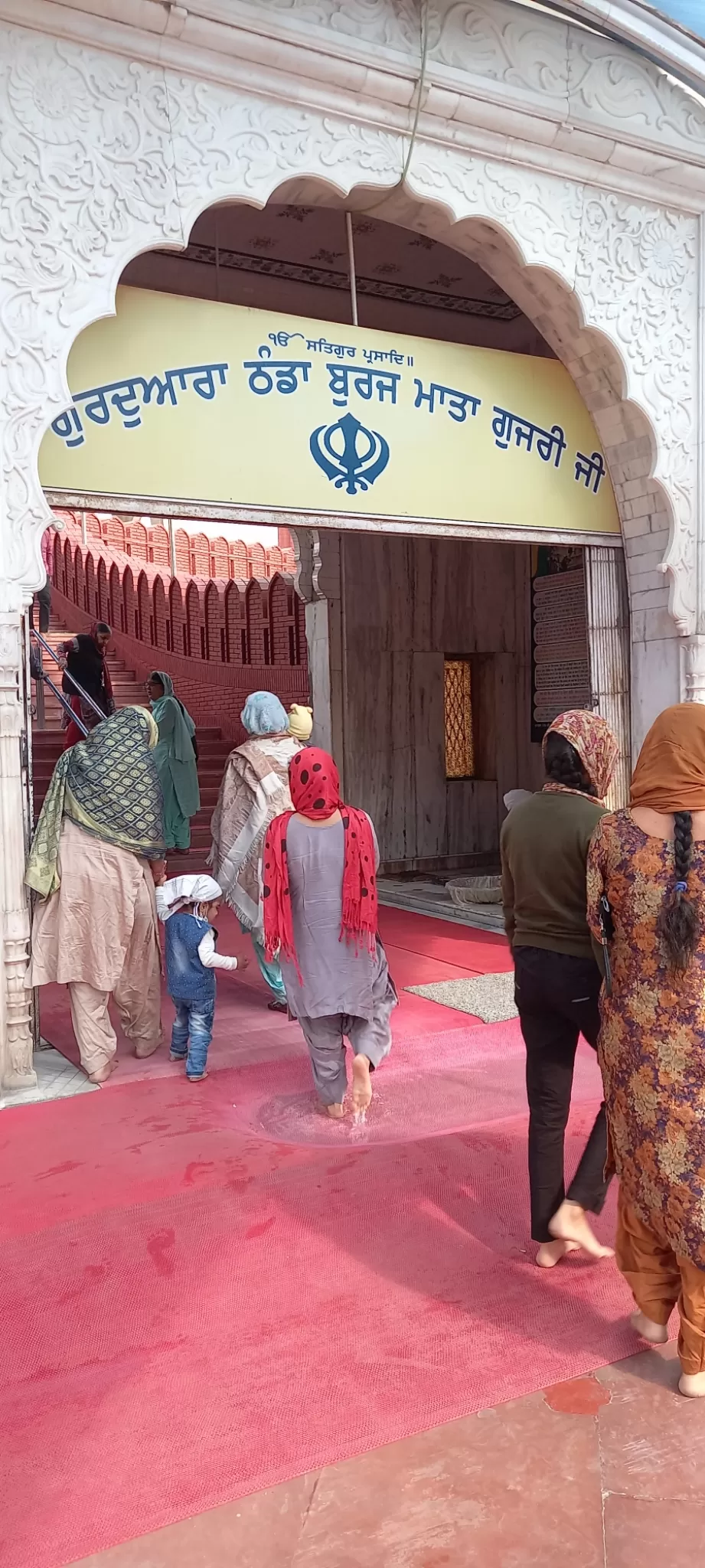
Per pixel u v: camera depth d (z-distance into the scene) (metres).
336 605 9.63
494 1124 3.87
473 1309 2.63
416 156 5.15
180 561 16.00
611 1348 2.47
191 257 7.71
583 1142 3.65
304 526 5.32
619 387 6.20
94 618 14.77
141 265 7.65
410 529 5.70
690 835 2.23
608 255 5.95
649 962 2.29
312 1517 1.93
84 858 4.25
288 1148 3.65
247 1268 2.83
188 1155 3.59
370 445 5.47
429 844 10.33
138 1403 2.26
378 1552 1.85
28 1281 2.77
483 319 9.20
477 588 10.47
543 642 10.54
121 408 4.68
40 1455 2.10
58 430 4.53
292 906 3.75
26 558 4.21
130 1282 2.76
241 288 8.19
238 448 5.02
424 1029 5.13
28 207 4.16
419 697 10.17
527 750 10.85
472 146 5.30
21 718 4.28
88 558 14.83
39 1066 4.61
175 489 4.85
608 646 6.81
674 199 6.10
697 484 6.44
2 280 4.12
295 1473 2.04
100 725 4.41
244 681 11.39
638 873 2.30
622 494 6.62
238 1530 1.91
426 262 7.98
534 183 5.61
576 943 2.67
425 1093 4.23
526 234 5.61
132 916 4.34
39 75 4.16
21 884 4.24
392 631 9.97
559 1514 1.94
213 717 11.97
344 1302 2.66
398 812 10.12
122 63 4.34
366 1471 2.05
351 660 9.74
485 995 5.71
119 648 14.17
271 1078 4.43
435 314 9.02
